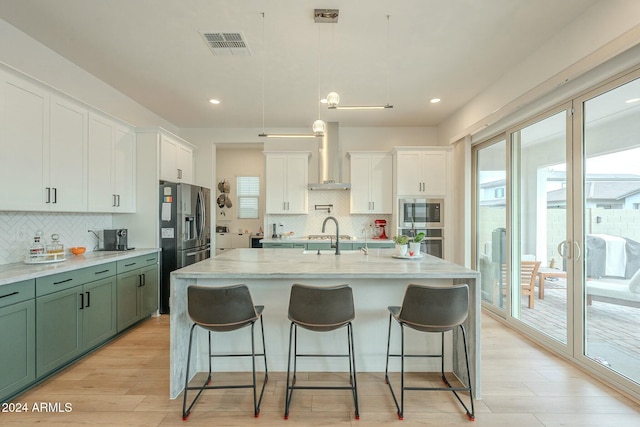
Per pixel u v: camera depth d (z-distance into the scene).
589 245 2.49
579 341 2.57
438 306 1.89
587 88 2.45
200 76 3.59
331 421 1.90
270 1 2.33
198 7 2.40
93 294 2.78
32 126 2.48
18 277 2.04
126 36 2.78
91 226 3.60
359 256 2.89
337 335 2.50
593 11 2.28
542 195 3.05
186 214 4.16
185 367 2.31
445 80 3.68
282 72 3.49
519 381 2.35
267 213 5.36
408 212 5.00
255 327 2.50
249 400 2.12
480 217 4.33
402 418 1.92
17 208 2.36
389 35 2.77
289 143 5.65
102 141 3.34
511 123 3.47
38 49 2.86
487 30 2.67
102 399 2.12
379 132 5.64
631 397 2.12
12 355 2.02
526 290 3.32
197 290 1.91
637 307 2.12
